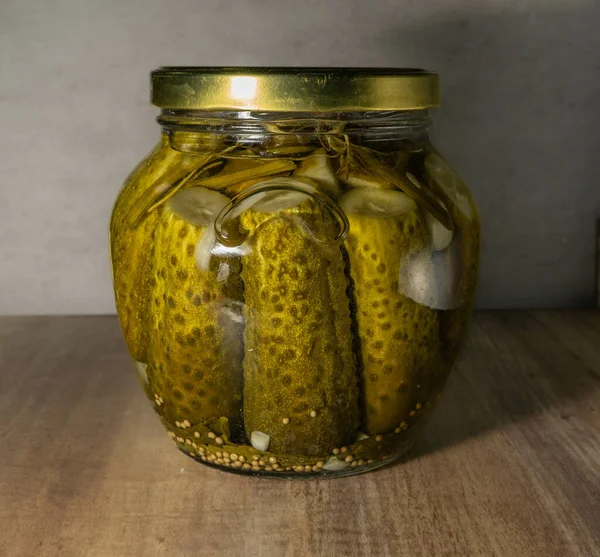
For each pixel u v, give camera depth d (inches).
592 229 20.1
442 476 12.6
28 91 19.0
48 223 19.9
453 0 18.5
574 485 12.4
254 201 10.5
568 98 19.2
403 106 10.8
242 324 10.9
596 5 18.6
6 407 15.1
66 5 18.5
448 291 11.5
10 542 11.0
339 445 11.8
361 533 11.2
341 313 10.9
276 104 10.3
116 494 12.1
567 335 18.6
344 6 18.5
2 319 20.1
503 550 10.8
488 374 16.6
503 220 19.9
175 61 18.8
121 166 19.5
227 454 12.1
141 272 11.4
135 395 15.7
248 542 11.0
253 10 18.5
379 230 10.7
